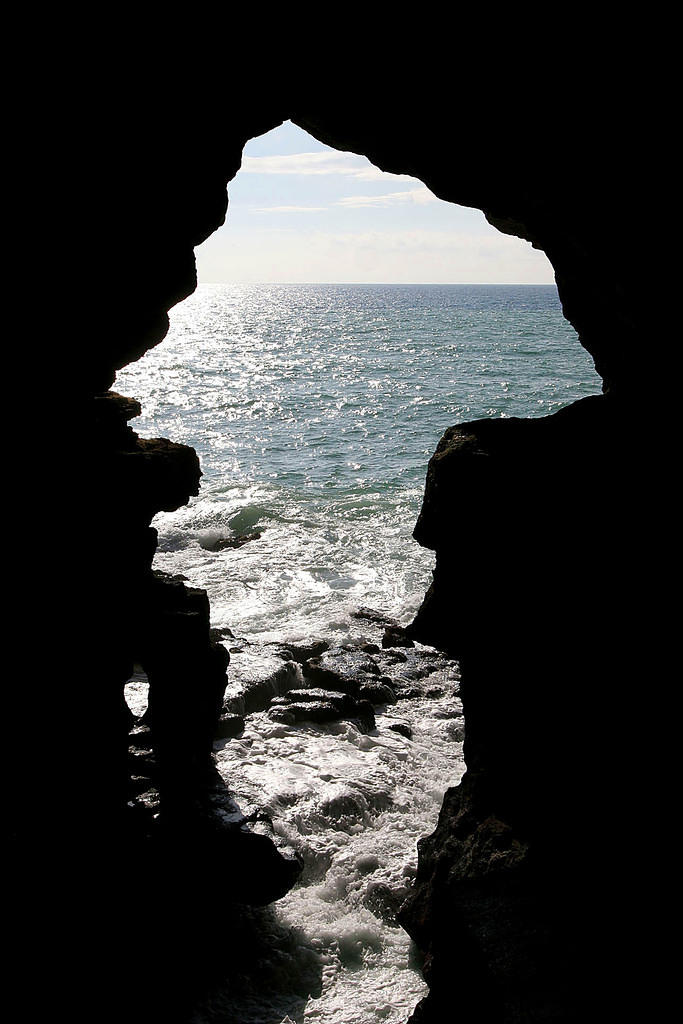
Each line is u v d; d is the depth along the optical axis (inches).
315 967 337.7
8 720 280.2
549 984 199.6
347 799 437.1
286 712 522.0
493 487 331.3
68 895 288.0
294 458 1338.6
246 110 342.6
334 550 876.0
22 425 288.5
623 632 308.0
